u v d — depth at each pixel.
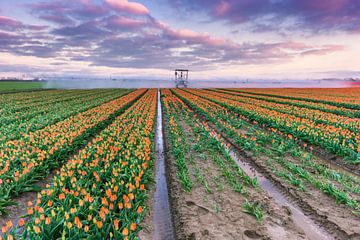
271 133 13.67
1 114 18.14
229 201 6.21
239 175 7.79
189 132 14.05
